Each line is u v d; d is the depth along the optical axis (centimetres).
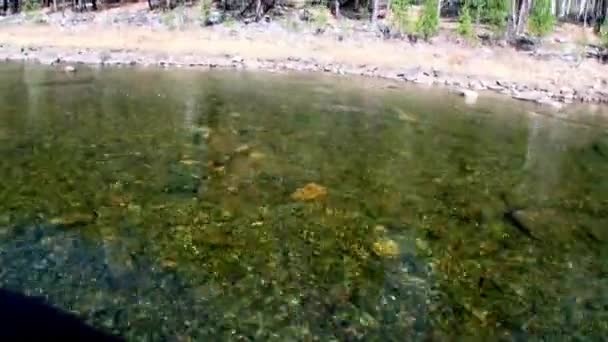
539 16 4128
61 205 1127
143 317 782
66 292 823
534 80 3400
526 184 1446
